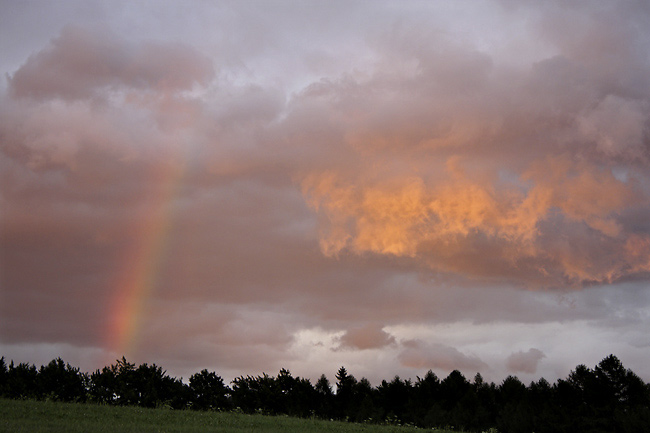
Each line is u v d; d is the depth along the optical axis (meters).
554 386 75.81
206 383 57.09
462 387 84.44
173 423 26.80
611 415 63.16
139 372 47.81
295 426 29.89
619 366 70.62
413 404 78.50
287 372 70.50
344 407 82.38
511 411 70.00
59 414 25.78
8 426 20.45
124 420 26.08
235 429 25.78
